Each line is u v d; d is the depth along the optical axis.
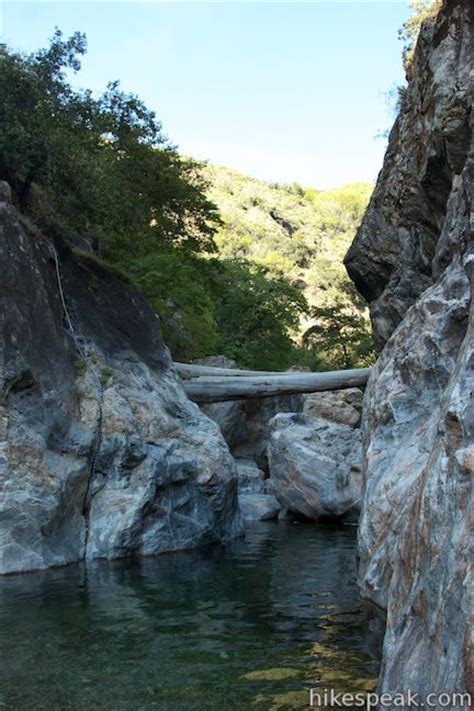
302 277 85.25
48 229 15.08
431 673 4.11
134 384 14.88
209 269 31.38
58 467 12.04
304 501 20.36
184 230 26.09
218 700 5.46
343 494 19.92
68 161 14.53
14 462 11.38
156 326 17.34
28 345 12.32
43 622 7.79
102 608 8.52
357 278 18.06
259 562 12.46
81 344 14.22
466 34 12.12
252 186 118.88
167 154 23.27
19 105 14.38
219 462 15.23
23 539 11.21
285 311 42.09
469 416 4.70
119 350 15.29
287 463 21.03
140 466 13.41
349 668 6.24
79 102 15.71
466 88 11.57
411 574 5.03
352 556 13.27
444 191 13.48
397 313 16.20
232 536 16.02
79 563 11.89
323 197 123.06
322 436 21.95
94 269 16.12
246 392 19.28
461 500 4.34
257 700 5.46
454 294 8.80
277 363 41.25
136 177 20.98
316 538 16.27
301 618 8.15
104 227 17.42
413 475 7.50
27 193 15.08
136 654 6.66
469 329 5.70
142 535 13.12
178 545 13.78
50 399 12.55
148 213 22.48
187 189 24.06
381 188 16.56
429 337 8.80
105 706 5.34
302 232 104.88
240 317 41.22
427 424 8.16
